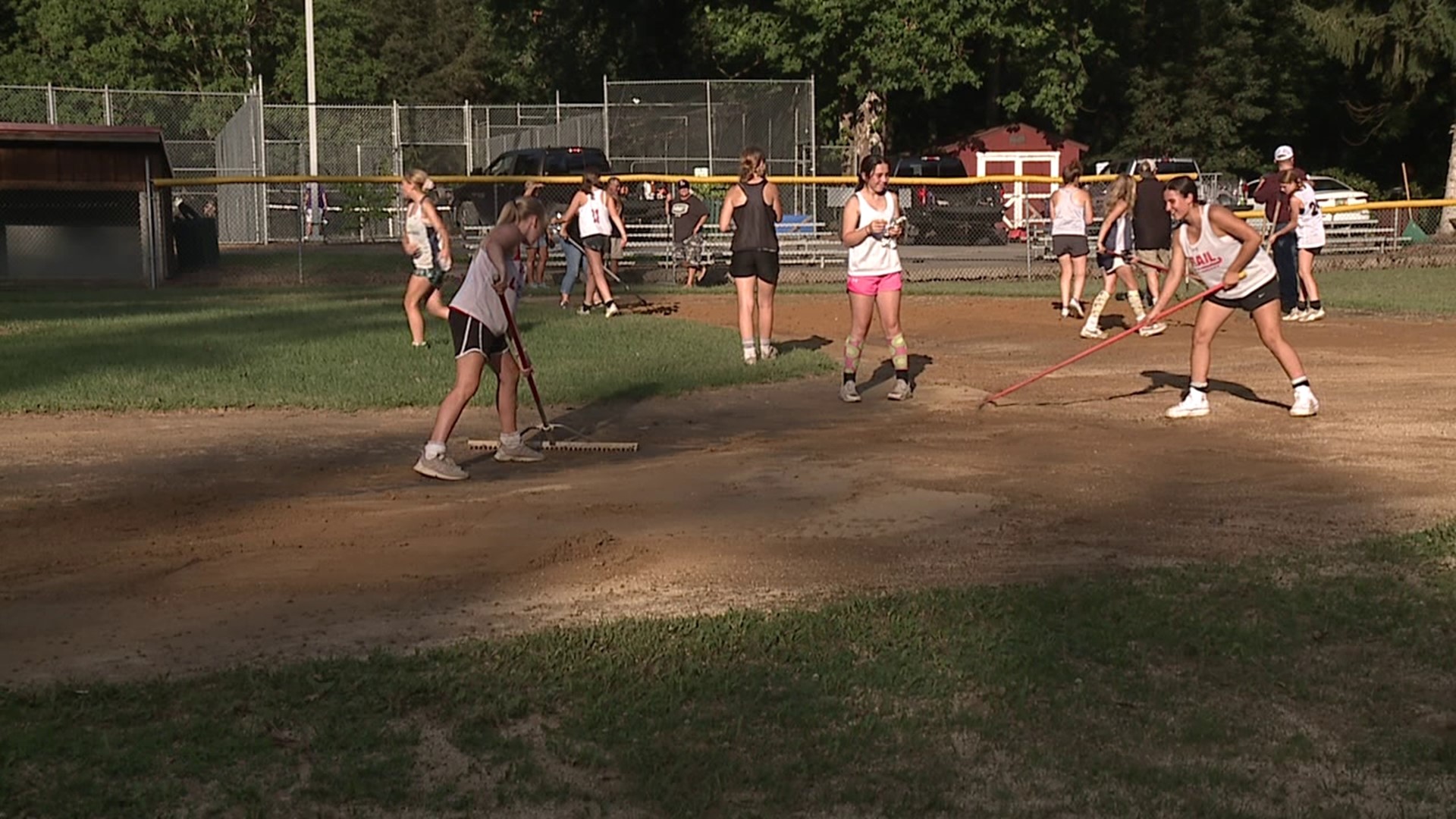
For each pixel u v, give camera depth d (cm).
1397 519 835
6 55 5022
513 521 834
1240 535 803
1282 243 1894
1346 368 1461
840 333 1856
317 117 3788
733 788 488
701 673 579
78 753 504
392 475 964
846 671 583
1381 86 4869
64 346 1564
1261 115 5059
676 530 813
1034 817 471
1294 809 478
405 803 476
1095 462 1000
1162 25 5097
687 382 1357
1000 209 3306
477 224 3319
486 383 1322
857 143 4372
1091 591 686
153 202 2473
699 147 3497
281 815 466
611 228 2055
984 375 1448
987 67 4959
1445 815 475
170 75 5066
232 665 598
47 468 986
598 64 5272
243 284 2553
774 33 4294
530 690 562
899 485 929
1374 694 571
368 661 592
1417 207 2755
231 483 940
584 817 469
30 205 2559
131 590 702
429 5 6856
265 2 5534
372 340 1611
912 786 489
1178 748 524
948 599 671
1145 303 2180
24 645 623
